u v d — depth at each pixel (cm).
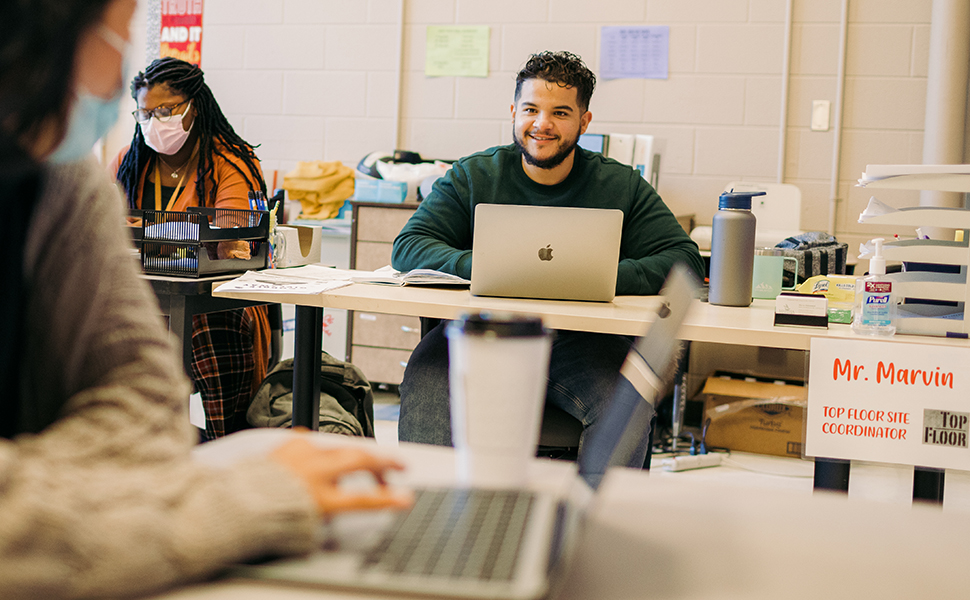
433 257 196
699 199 365
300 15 401
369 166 368
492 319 63
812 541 58
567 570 51
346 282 181
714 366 345
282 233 213
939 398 128
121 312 64
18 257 61
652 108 366
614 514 62
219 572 48
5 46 44
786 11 349
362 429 216
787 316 144
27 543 42
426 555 49
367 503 53
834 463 136
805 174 355
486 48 381
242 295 168
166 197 246
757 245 323
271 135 411
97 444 55
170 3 414
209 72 414
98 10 48
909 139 344
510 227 164
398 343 352
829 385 133
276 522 49
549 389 174
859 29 344
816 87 350
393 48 392
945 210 143
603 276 167
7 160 48
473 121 386
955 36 323
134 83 234
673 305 74
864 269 350
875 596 49
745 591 50
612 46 367
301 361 178
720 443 304
